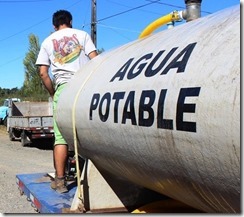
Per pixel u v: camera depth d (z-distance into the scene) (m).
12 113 20.61
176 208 3.24
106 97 2.87
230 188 1.79
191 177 2.05
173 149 2.08
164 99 2.13
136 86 2.49
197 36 2.25
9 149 15.92
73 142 3.78
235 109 1.66
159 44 2.70
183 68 2.09
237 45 1.82
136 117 2.40
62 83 4.52
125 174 3.12
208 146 1.81
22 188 5.38
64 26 4.82
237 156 1.66
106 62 3.48
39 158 13.23
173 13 3.66
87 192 3.61
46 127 16.67
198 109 1.85
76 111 3.41
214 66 1.86
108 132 2.82
